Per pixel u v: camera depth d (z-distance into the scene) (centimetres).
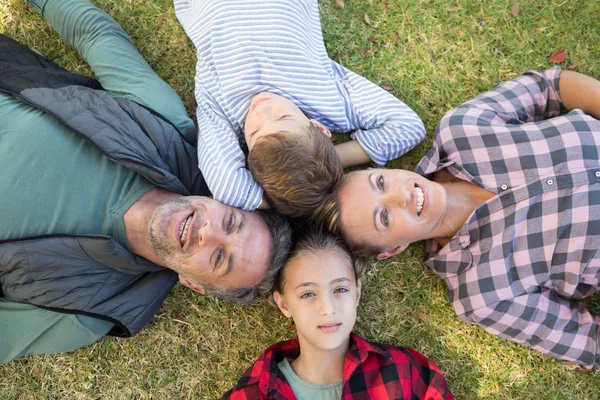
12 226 172
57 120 179
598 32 207
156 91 191
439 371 183
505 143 182
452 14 211
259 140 174
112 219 179
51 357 207
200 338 209
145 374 208
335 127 200
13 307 184
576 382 202
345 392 178
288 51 185
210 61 190
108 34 196
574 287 182
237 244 168
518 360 204
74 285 177
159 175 174
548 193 178
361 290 207
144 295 188
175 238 167
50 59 212
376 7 212
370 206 174
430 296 207
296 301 178
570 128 178
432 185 178
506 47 210
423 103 212
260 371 183
